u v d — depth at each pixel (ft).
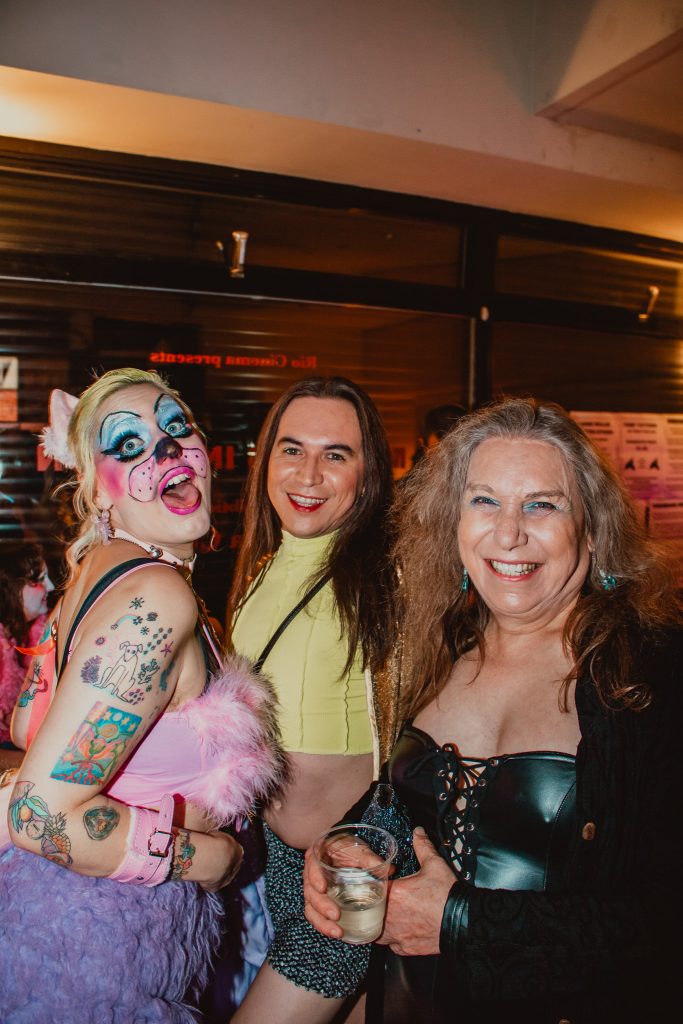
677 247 15.03
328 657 5.46
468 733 4.36
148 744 4.12
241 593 6.64
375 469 6.07
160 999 3.88
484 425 4.42
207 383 11.84
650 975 3.53
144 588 3.91
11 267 10.36
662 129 11.55
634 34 9.36
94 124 9.78
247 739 4.36
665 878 3.40
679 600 4.20
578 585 4.28
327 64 9.71
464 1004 3.92
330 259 12.28
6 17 8.27
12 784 4.33
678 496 15.78
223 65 9.20
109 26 8.67
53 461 10.91
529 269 13.94
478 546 4.26
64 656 4.03
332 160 11.05
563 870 3.67
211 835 4.24
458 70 10.55
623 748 3.60
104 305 11.07
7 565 10.55
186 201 11.25
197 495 4.55
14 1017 3.70
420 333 13.15
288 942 4.63
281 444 6.00
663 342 15.44
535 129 11.14
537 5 10.89
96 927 3.74
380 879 3.87
